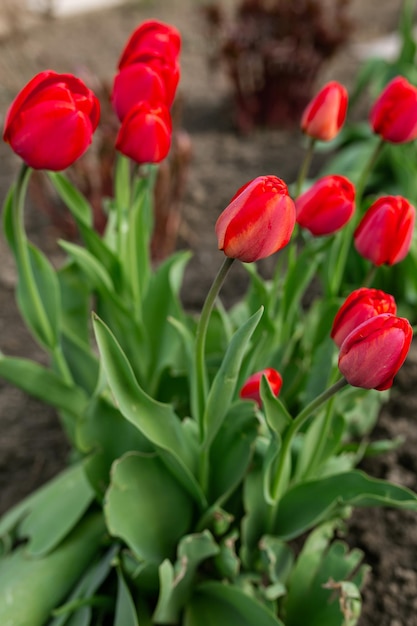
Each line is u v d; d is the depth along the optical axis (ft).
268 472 3.22
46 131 2.86
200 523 3.39
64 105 2.84
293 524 3.36
